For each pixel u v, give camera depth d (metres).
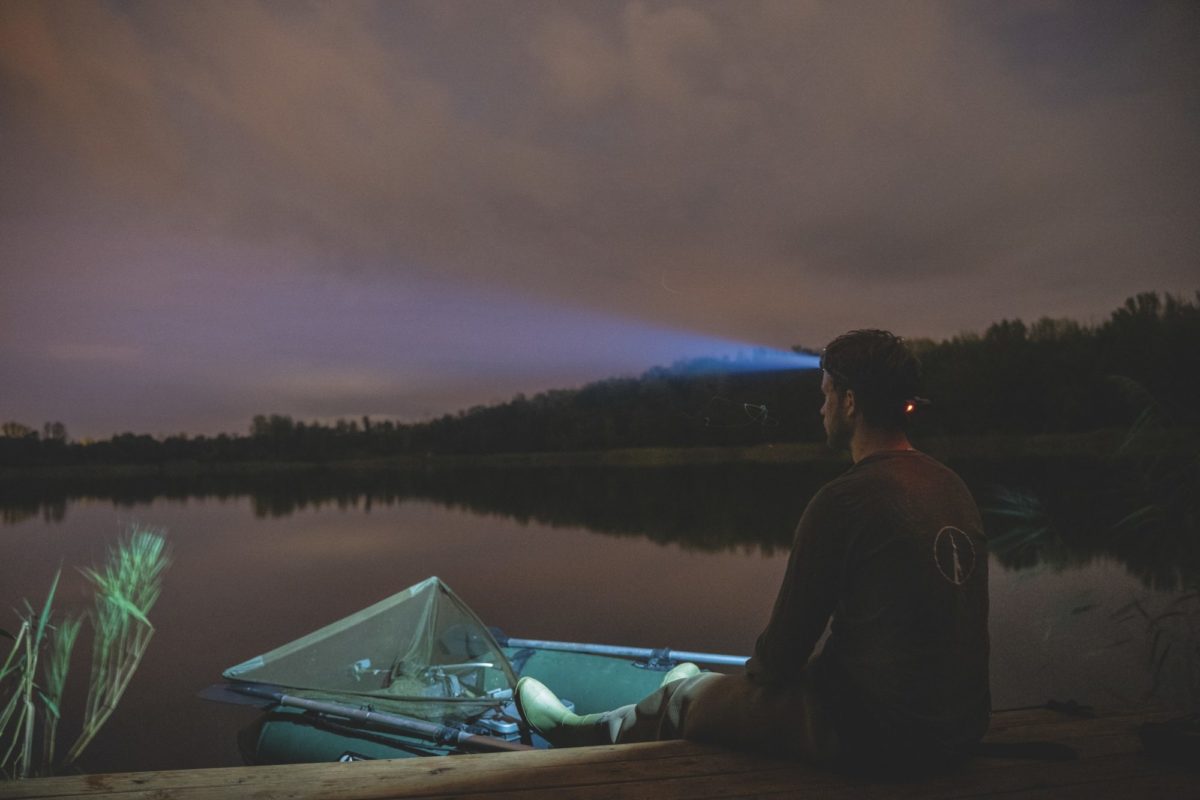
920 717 1.47
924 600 1.46
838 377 1.68
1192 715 1.90
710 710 1.84
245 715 4.98
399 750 3.01
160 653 6.65
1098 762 1.75
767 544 12.80
